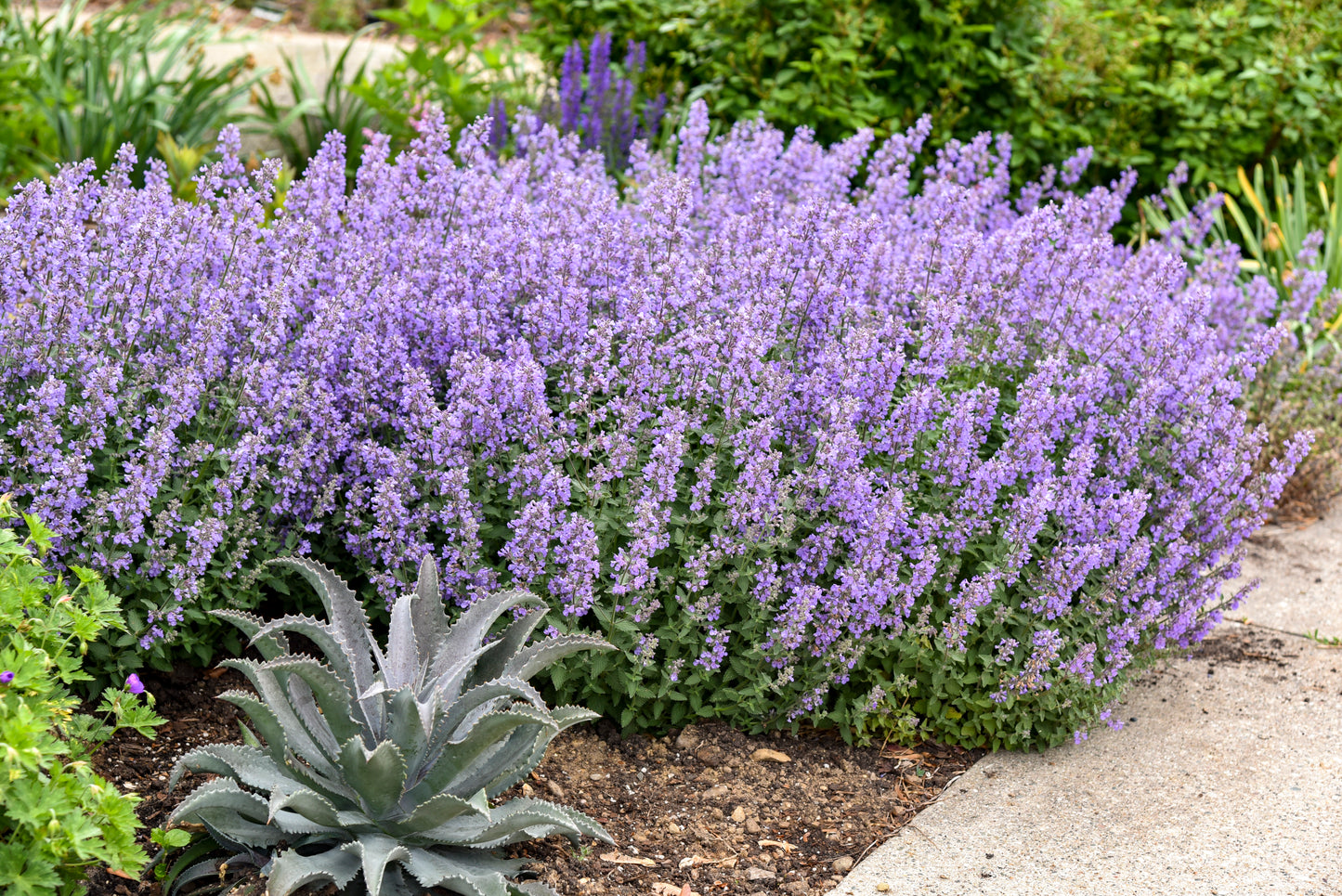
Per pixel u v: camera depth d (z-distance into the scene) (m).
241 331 4.46
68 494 3.71
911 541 4.41
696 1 8.90
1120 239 8.75
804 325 4.77
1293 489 6.85
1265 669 5.16
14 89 8.58
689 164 5.95
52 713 3.10
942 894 3.62
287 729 3.43
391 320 4.45
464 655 3.63
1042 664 4.17
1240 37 8.89
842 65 8.09
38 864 2.78
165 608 3.88
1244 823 4.03
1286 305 6.46
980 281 5.07
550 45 9.49
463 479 4.02
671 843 3.82
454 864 3.38
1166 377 4.91
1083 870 3.76
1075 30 8.46
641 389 4.20
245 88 8.98
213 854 3.46
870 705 4.23
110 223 4.28
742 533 4.17
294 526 4.37
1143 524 4.98
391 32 12.16
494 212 5.01
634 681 4.06
